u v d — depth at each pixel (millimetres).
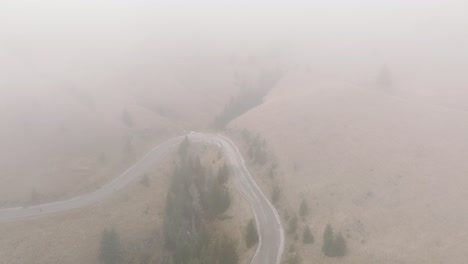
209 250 68312
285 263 64062
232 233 75000
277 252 66312
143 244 78188
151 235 80125
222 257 66312
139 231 80000
